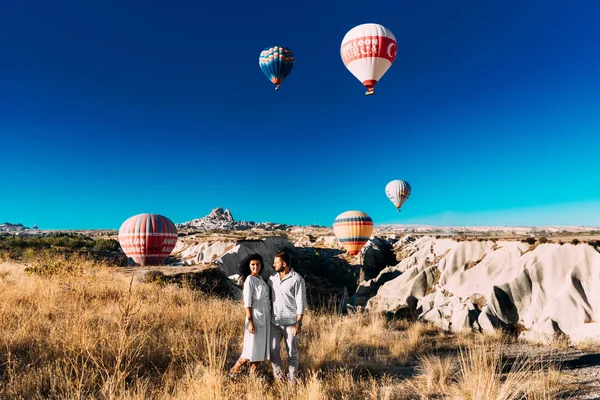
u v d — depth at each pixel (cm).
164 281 1305
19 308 740
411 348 782
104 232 13338
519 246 1323
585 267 1094
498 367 596
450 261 1487
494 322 1091
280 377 483
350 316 1095
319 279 3434
